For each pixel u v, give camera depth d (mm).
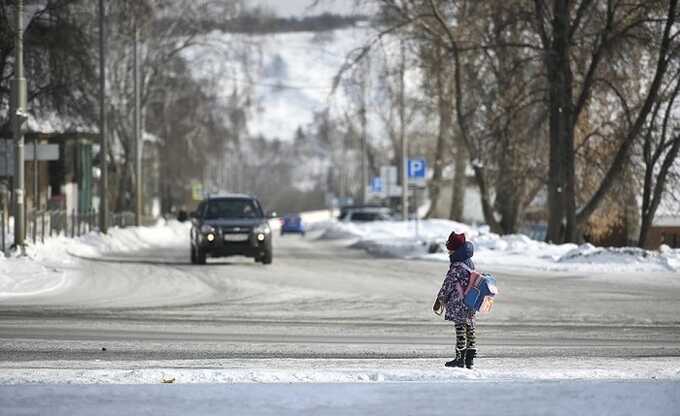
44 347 44938
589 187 127000
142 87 184875
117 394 29609
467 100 125062
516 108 116750
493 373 35188
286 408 27641
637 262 94438
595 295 71688
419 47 125000
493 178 128125
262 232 104438
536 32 115312
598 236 150875
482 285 37469
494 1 116500
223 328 53031
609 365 39594
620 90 118062
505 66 119250
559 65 112562
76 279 83688
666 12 109562
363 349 45188
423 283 82875
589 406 27906
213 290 76000
